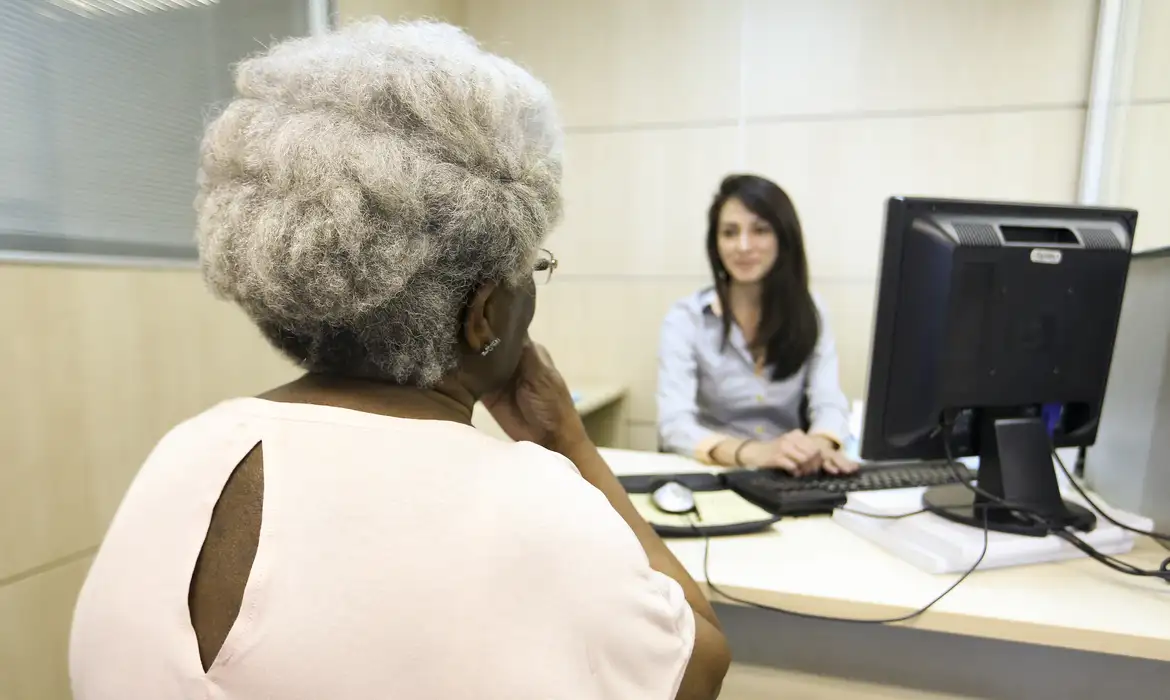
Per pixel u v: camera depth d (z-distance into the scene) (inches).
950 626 29.3
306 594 16.7
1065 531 35.4
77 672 19.1
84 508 40.6
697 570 33.6
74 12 40.3
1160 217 69.8
